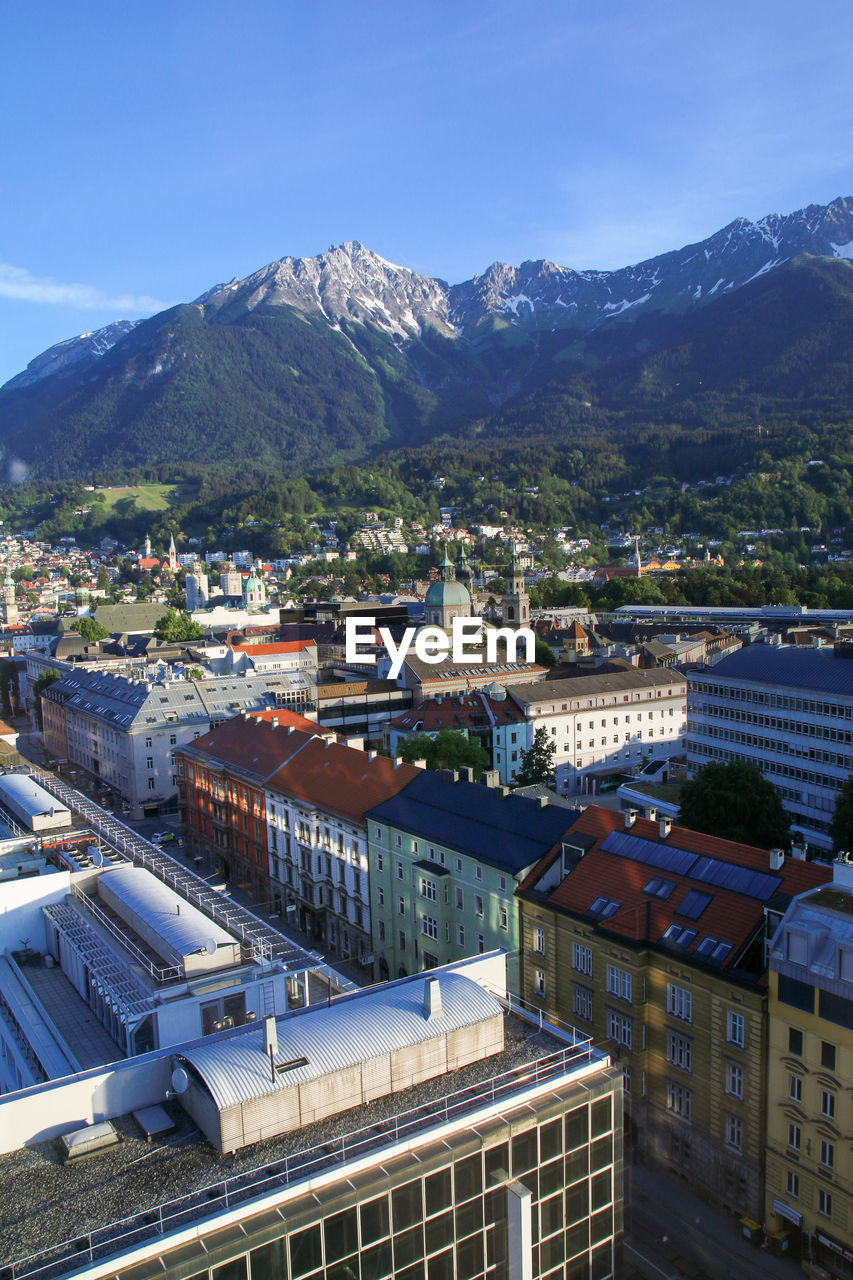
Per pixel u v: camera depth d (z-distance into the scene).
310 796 105.50
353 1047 42.34
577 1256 44.88
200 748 133.50
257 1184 36.34
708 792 100.19
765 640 164.00
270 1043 40.69
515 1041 47.88
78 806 90.31
